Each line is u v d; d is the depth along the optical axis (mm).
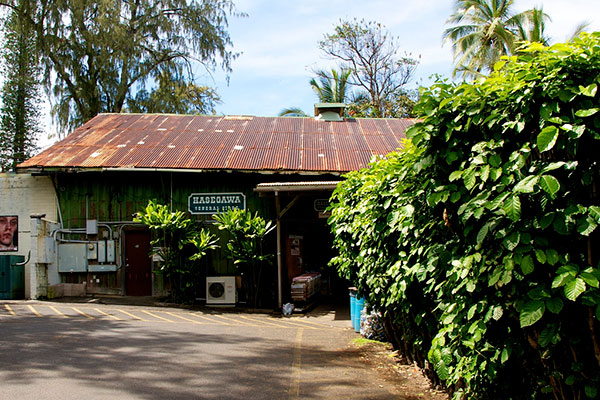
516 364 3799
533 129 3371
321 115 19297
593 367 3164
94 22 25688
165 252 13672
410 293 5395
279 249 13242
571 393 3352
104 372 6047
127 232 14828
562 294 3070
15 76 25562
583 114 3002
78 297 14352
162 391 5375
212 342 8109
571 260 3125
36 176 15094
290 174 14297
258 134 16969
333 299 15195
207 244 13656
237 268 14039
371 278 6418
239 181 14641
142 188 14781
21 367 6191
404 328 6250
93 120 18375
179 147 15484
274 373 6219
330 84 33375
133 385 5555
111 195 14820
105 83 26219
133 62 26438
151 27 26828
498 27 25906
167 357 6906
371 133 17594
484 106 3635
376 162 6586
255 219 13484
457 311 3920
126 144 15664
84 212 14836
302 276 13656
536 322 3346
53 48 25469
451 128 3812
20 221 15039
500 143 3463
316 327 10438
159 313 11961
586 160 3100
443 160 4020
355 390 5512
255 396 5293
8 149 25984
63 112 26547
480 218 3613
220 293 13727
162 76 28031
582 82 3158
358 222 6699
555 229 3047
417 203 4730
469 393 4238
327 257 15773
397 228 5188
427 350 5594
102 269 14578
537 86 3262
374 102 33125
